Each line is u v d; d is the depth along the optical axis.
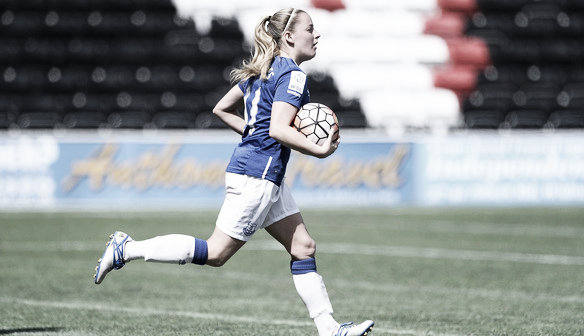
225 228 15.57
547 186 63.50
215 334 18.84
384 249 37.03
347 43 76.25
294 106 15.17
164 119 66.88
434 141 62.12
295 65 15.49
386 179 61.47
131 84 70.94
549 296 24.98
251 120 15.70
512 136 63.03
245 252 36.03
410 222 49.31
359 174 61.16
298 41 15.92
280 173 15.59
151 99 70.06
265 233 43.94
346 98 72.00
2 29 72.88
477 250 36.91
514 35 79.12
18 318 20.73
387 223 48.62
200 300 24.00
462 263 32.66
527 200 63.28
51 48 72.25
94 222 47.34
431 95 73.44
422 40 77.31
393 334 18.94
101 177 58.59
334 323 15.91
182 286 26.78
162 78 71.38
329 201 60.75
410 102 72.50
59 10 74.50
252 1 76.25
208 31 74.56
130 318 20.89
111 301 23.66
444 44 76.94
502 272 30.27
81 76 70.88
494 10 80.25
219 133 66.69
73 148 58.38
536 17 80.06
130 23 74.31
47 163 58.09
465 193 62.41
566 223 49.44
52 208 56.72
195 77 71.81
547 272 30.31
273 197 15.55
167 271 30.36
